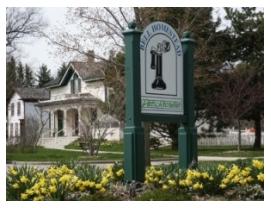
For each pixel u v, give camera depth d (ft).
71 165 38.58
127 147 33.58
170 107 36.35
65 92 187.42
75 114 177.17
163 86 35.81
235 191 31.24
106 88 93.76
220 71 112.37
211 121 125.49
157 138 120.47
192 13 72.18
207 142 146.51
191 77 37.93
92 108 110.01
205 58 78.79
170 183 31.53
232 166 35.99
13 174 32.27
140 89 34.09
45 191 29.78
